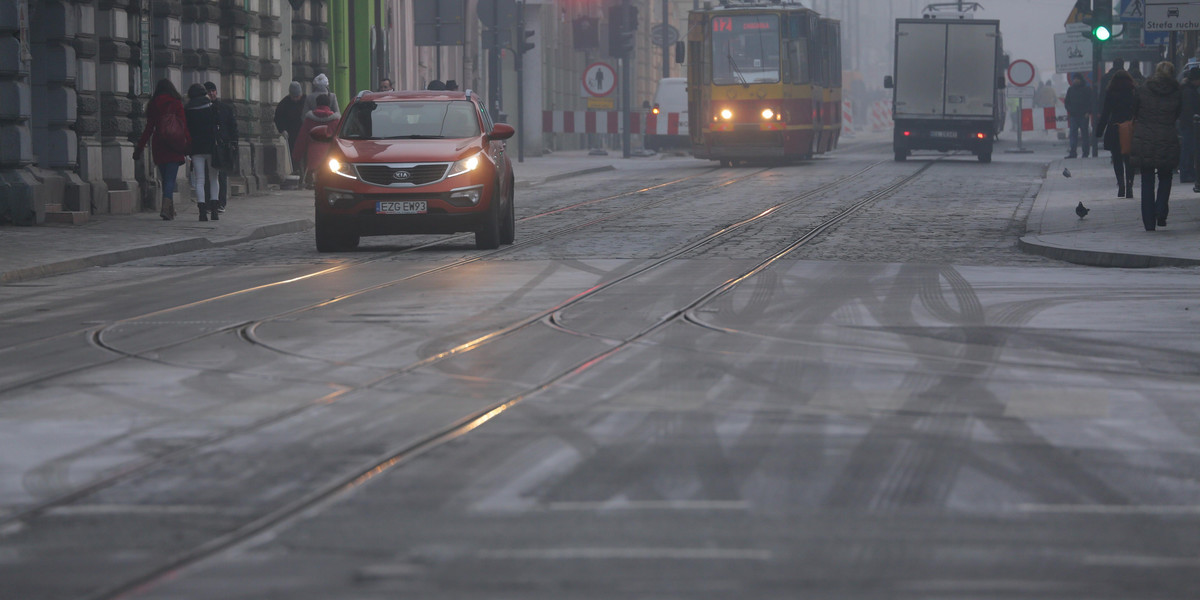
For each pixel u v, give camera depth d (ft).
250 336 129.39
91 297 163.12
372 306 149.07
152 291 168.25
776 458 80.89
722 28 485.56
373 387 104.06
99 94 278.05
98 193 270.87
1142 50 513.86
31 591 59.00
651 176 435.94
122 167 281.95
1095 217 250.78
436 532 66.49
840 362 114.01
